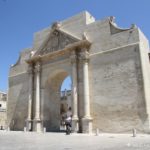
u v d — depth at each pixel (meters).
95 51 31.66
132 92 26.78
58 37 36.00
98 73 30.45
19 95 40.44
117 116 27.33
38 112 34.94
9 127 40.06
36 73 36.97
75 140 17.50
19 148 11.91
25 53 42.34
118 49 29.39
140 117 25.47
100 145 13.19
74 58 32.09
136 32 28.36
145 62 28.64
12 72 43.44
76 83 31.20
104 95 29.14
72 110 30.55
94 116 29.33
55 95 38.72
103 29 31.72
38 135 24.94
